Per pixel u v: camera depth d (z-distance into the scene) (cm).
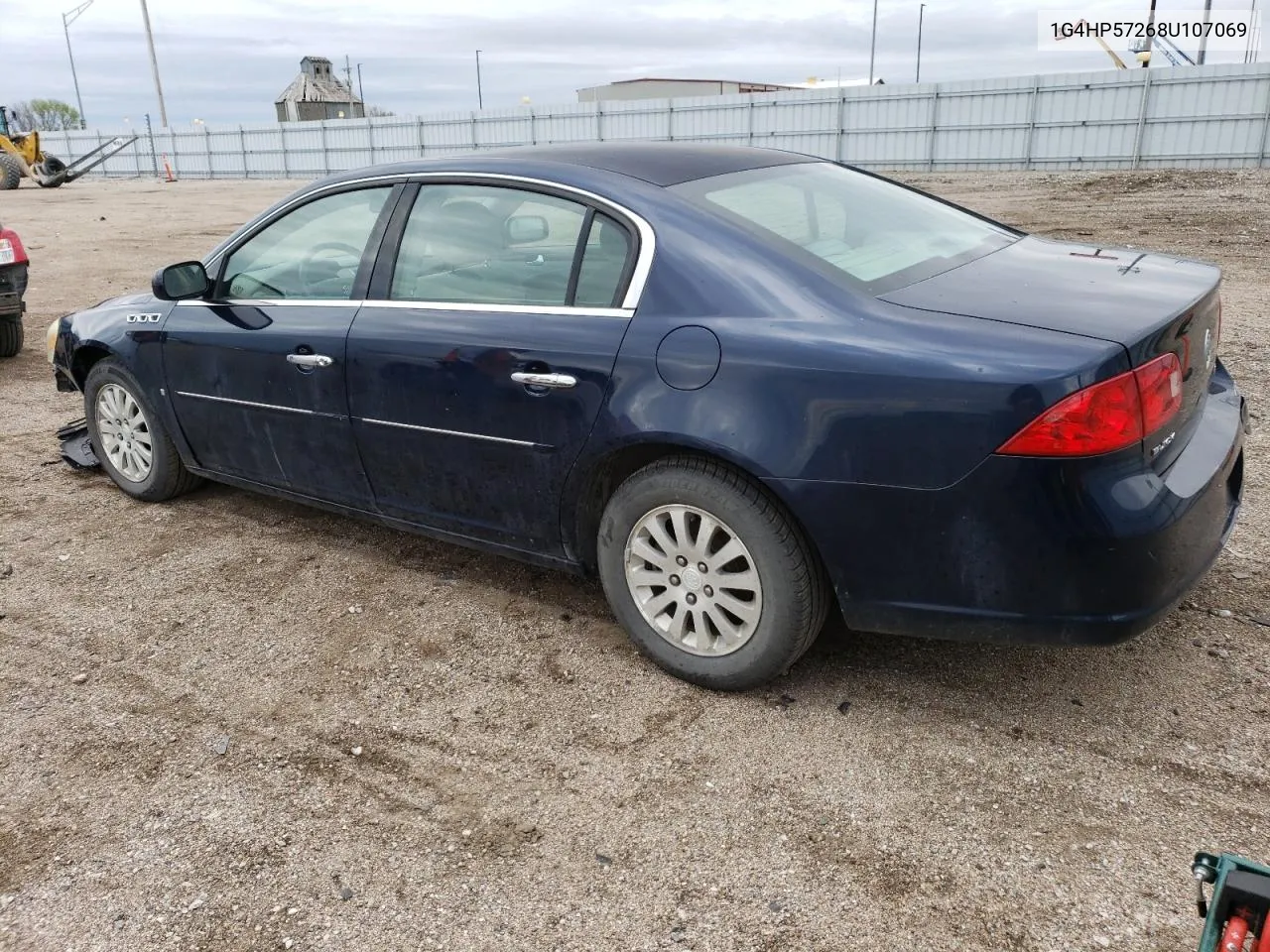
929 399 248
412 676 329
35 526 468
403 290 354
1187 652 319
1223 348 696
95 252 1558
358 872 244
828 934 218
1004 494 244
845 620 281
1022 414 238
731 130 3416
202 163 4866
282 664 340
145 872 247
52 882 245
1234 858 177
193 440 444
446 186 349
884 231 325
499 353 318
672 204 303
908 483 254
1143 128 2658
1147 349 244
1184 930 214
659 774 273
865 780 267
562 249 317
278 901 236
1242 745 273
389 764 285
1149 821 247
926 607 266
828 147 3222
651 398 286
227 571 413
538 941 221
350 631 361
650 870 240
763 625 290
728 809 259
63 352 497
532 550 342
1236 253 1158
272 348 386
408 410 347
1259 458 482
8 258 773
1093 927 217
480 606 375
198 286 414
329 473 390
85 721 312
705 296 285
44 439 602
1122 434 239
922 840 244
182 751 295
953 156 2997
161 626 370
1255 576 364
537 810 262
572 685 319
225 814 266
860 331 263
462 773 279
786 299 277
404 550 427
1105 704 295
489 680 325
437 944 221
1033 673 312
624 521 310
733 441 272
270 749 294
